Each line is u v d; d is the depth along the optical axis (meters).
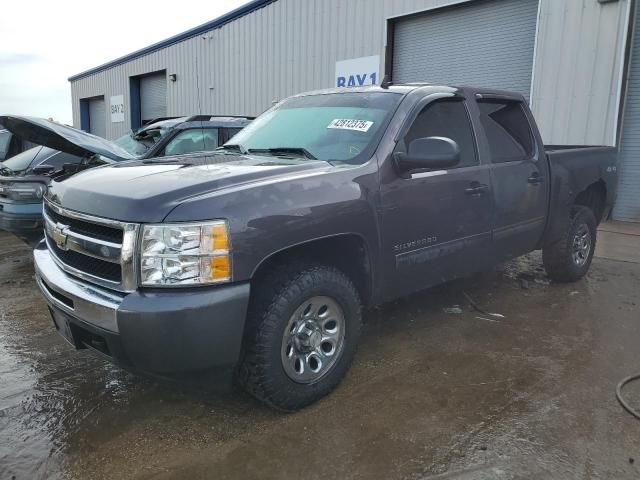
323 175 3.13
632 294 5.24
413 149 3.43
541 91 9.66
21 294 5.44
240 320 2.68
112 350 2.65
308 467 2.63
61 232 3.03
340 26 13.27
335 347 3.25
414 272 3.70
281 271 2.98
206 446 2.81
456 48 11.30
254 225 2.72
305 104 4.31
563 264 5.37
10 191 6.06
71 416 3.11
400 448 2.77
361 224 3.23
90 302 2.67
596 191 5.83
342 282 3.20
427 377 3.53
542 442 2.80
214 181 2.85
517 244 4.67
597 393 3.30
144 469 2.64
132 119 24.47
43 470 2.63
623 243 7.57
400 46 12.38
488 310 4.80
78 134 6.00
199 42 18.62
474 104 4.36
